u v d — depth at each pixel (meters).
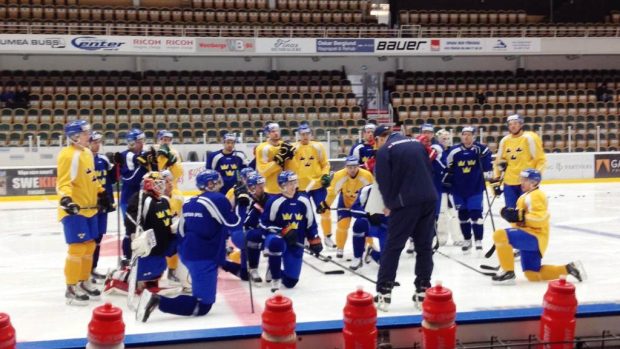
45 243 10.94
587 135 23.58
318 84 26.41
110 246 10.46
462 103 26.08
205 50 24.66
